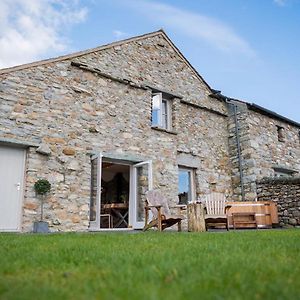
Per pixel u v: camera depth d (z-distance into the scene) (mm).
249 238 3742
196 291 1234
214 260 1965
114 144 8180
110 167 10328
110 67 8617
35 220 6633
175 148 9445
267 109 11117
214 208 7484
